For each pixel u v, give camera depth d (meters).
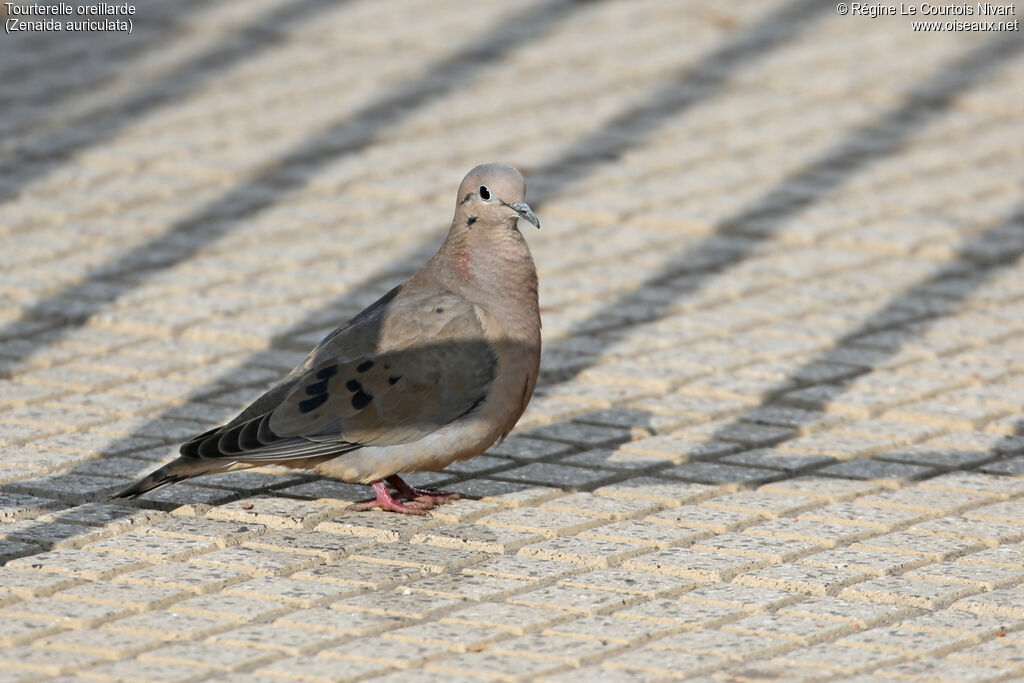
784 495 10.62
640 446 11.57
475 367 9.95
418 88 22.02
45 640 8.17
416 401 9.87
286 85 22.06
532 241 16.48
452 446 9.96
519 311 10.15
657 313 14.52
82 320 13.98
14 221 16.56
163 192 17.75
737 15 25.97
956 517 10.20
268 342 13.60
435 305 10.07
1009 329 14.20
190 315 14.13
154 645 8.17
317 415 9.77
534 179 18.44
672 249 16.31
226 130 20.02
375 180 18.33
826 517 10.20
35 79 22.17
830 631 8.47
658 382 12.84
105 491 10.38
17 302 14.30
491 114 20.92
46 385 12.51
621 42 24.31
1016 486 10.79
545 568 9.33
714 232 16.83
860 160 19.28
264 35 24.62
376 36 24.48
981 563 9.46
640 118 20.88
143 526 9.84
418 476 10.98
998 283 15.41
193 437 10.45
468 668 7.96
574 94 21.86
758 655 8.18
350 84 22.17
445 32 24.77
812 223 17.00
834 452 11.45
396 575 9.16
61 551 9.35
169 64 23.05
